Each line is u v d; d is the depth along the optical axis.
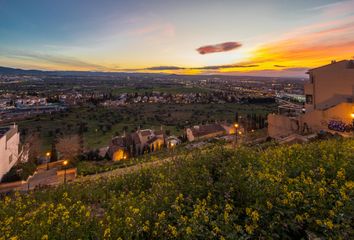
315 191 4.81
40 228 4.64
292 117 28.95
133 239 4.43
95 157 48.72
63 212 5.40
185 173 7.42
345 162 6.55
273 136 29.70
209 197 5.27
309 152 8.34
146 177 9.39
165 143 53.69
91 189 9.04
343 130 22.20
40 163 41.94
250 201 4.90
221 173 6.76
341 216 4.05
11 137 36.47
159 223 4.50
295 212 4.41
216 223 4.25
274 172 6.48
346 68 24.62
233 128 54.16
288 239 4.00
